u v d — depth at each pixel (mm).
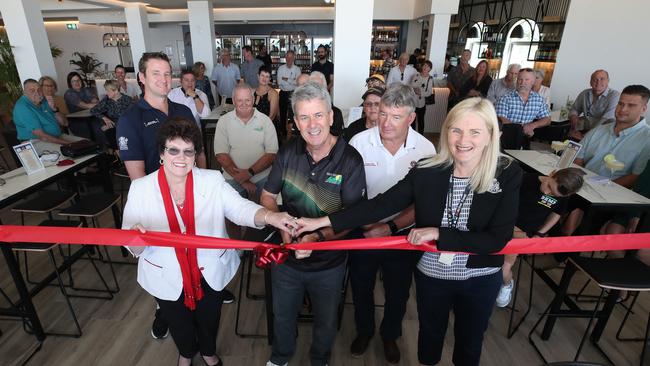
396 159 1779
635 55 4473
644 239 1508
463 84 6566
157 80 1839
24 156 2432
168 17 9602
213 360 1882
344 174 1452
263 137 2684
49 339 2150
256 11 9586
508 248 1470
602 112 4090
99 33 12148
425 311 1548
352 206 1481
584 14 4914
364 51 4188
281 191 1566
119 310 2395
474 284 1427
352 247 1421
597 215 2631
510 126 3699
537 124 3818
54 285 2631
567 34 5160
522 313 2434
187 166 1342
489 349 2129
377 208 1412
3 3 4688
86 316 2338
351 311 2432
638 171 2762
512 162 1322
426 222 1397
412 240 1312
